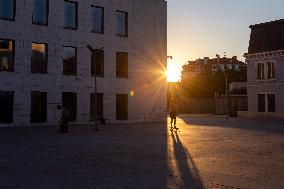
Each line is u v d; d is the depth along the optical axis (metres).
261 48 44.97
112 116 31.94
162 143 15.54
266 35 44.78
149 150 13.12
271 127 26.70
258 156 11.69
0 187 7.25
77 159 10.89
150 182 7.75
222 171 9.05
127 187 7.28
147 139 17.34
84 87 30.22
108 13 32.16
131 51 33.59
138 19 34.28
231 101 52.78
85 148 13.59
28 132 21.06
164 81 36.25
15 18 26.77
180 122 34.19
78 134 19.89
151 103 35.00
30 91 27.27
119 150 13.06
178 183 7.66
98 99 31.22
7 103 26.25
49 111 28.14
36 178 8.12
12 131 21.78
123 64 33.19
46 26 28.31
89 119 30.44
